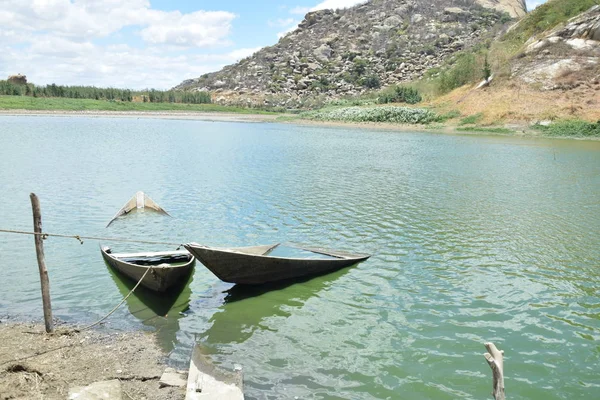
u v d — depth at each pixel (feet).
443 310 35.91
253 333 32.19
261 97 392.27
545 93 176.76
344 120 229.25
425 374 27.81
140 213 61.62
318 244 50.39
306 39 513.86
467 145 136.46
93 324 32.50
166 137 156.97
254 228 55.88
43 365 26.94
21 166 93.20
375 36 472.03
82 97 309.01
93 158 106.32
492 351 21.70
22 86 288.71
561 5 226.38
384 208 65.51
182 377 26.43
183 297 37.50
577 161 106.73
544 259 46.50
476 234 54.19
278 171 94.38
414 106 227.20
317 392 25.84
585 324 33.96
